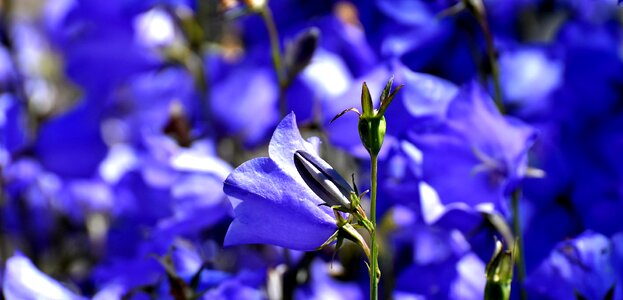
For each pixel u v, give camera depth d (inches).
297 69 24.5
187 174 24.3
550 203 24.9
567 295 21.9
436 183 22.2
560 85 26.3
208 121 27.5
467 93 21.7
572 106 26.0
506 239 22.3
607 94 26.0
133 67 28.4
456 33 26.2
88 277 27.8
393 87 22.7
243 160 27.6
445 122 22.0
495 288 18.5
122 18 28.1
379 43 26.8
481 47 26.5
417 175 22.4
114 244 27.1
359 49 26.7
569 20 28.0
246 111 27.4
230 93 27.5
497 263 18.5
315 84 25.8
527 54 26.7
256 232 18.6
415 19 26.0
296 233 18.6
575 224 24.7
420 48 26.1
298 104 26.0
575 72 26.2
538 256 24.2
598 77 26.1
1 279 23.5
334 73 26.0
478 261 23.1
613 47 26.3
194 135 26.9
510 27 28.6
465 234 22.8
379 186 23.4
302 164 18.4
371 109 18.2
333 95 25.3
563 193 25.0
